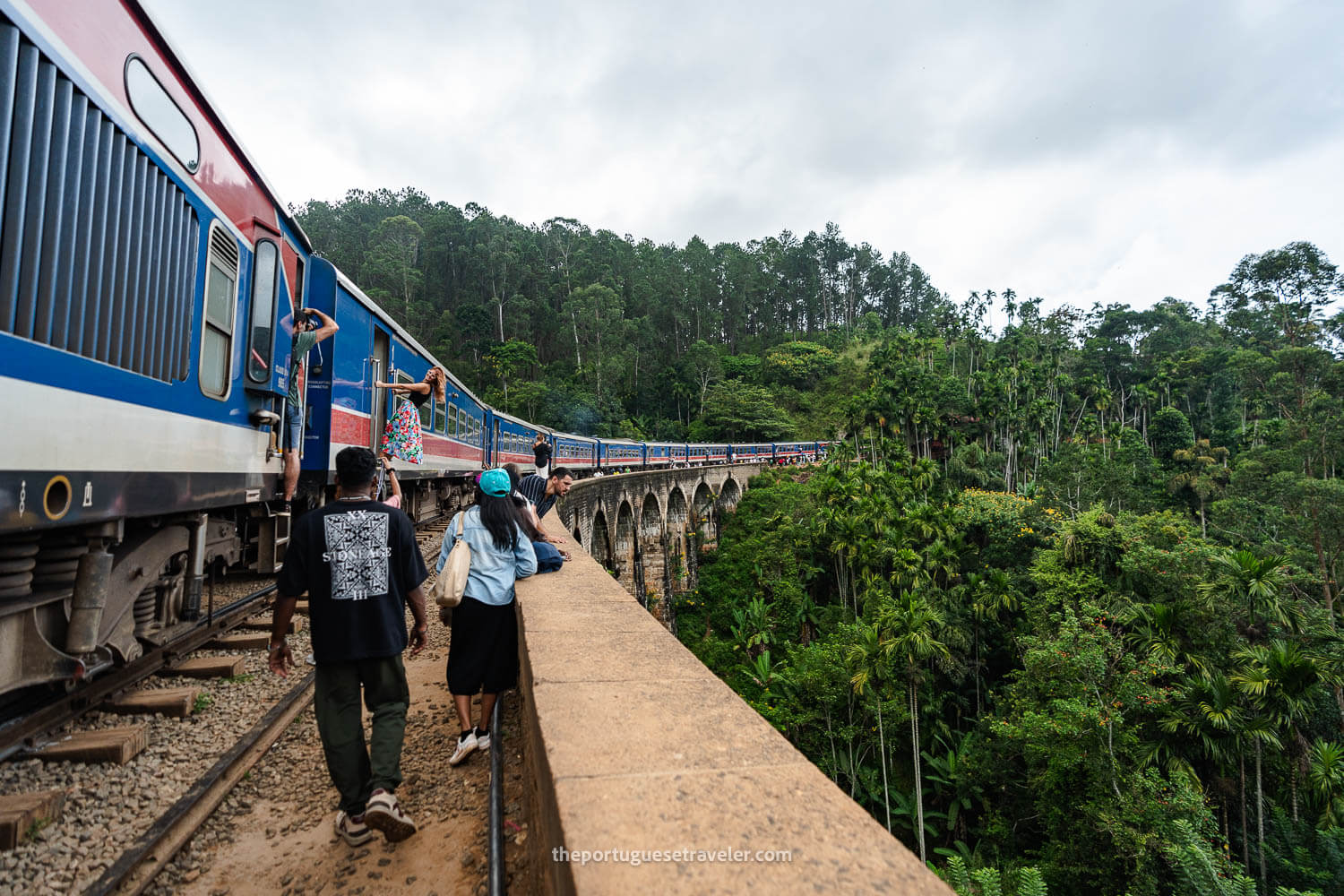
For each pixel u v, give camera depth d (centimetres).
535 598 362
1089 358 8544
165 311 362
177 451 380
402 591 268
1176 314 9144
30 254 254
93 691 357
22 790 271
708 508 4547
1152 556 2377
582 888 108
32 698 341
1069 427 7206
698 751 169
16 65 244
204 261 410
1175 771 1567
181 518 431
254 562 661
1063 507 3894
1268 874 1698
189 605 453
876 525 3275
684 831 129
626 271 9788
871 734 2316
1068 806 1722
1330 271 7281
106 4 301
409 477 1009
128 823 260
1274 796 1931
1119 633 2006
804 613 3494
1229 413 7012
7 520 243
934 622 2494
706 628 3794
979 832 2106
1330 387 4781
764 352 10581
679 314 9531
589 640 278
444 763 332
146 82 339
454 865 248
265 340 502
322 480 694
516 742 356
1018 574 3111
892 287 13375
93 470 299
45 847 236
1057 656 1845
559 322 7969
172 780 296
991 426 6369
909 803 2242
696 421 7775
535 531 421
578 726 184
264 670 448
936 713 2503
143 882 225
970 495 4434
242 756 317
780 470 5878
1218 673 1808
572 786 147
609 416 6706
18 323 249
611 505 2528
